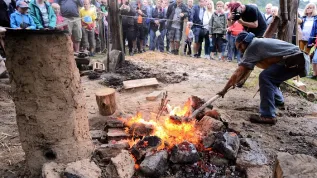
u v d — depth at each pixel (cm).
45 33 222
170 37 934
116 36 728
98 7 938
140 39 930
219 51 888
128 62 770
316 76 718
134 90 560
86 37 879
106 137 323
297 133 360
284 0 531
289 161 196
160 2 922
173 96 518
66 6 769
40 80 230
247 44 354
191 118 339
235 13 528
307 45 763
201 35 892
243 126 382
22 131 249
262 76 378
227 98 508
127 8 859
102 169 256
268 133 361
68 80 240
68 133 250
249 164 276
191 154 274
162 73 676
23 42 220
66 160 254
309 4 760
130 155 271
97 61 739
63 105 242
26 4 561
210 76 678
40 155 251
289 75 371
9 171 277
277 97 450
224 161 284
